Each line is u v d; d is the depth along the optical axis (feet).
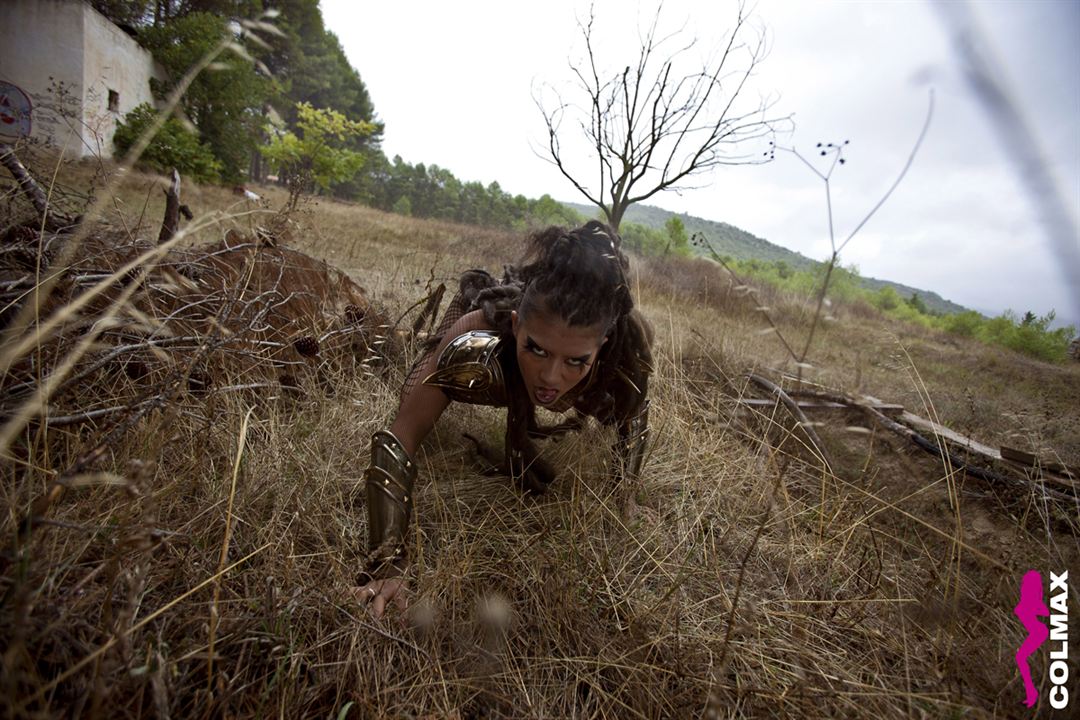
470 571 6.18
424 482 8.01
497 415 10.07
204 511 5.56
